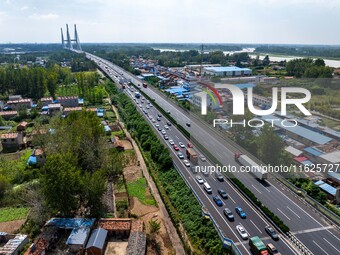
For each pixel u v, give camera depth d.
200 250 36.88
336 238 36.91
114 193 51.28
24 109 95.75
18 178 55.16
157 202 48.69
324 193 44.38
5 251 35.56
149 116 90.06
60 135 60.09
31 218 42.69
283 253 34.84
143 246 37.16
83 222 41.06
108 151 59.47
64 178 40.59
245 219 41.19
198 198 45.91
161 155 59.56
